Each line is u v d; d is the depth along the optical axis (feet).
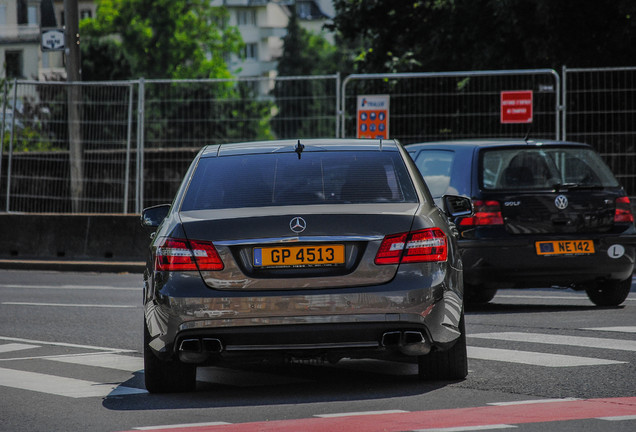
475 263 80.53
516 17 167.73
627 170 122.72
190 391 50.78
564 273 81.10
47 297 103.76
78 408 47.01
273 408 45.24
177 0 600.80
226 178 50.55
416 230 47.14
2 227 144.56
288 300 45.96
